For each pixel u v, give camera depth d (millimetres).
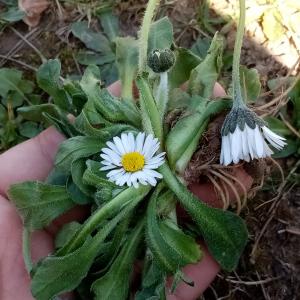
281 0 165
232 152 112
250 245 143
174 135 117
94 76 128
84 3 172
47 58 169
